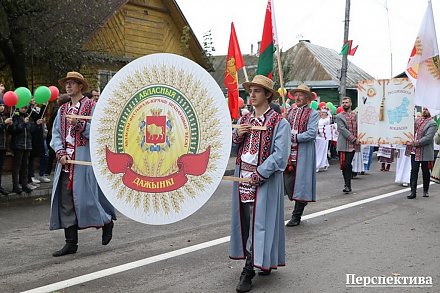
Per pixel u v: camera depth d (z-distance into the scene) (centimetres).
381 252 639
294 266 583
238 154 524
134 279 538
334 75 3488
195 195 490
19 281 530
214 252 640
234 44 995
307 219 840
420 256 621
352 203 992
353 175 1428
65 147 617
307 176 787
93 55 1589
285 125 504
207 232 747
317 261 601
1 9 1299
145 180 500
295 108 818
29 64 1585
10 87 1648
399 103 1028
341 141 1125
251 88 517
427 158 1042
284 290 506
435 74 838
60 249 652
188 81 487
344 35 2173
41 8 1340
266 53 789
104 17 1565
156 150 498
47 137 1212
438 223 809
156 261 601
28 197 1045
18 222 824
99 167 513
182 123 491
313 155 796
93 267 577
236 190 524
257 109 522
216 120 483
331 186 1236
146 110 498
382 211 911
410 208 941
